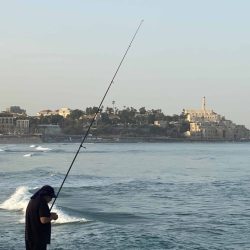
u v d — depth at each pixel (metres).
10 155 141.38
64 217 25.34
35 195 11.38
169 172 71.19
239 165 91.62
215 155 146.75
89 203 33.59
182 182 52.72
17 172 67.38
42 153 158.88
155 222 25.39
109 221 25.55
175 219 26.48
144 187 46.47
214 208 31.08
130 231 22.48
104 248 19.03
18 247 18.95
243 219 26.44
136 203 33.78
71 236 21.22
